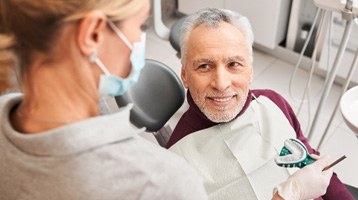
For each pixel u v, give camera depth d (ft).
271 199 3.34
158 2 6.16
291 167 3.49
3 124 1.84
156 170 1.84
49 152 1.68
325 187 3.22
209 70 3.51
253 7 7.79
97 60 1.80
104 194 1.73
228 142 3.76
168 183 1.86
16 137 1.73
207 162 3.71
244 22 3.51
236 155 3.69
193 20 3.52
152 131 4.84
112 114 1.74
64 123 1.78
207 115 3.69
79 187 1.71
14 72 1.76
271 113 3.98
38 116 1.80
